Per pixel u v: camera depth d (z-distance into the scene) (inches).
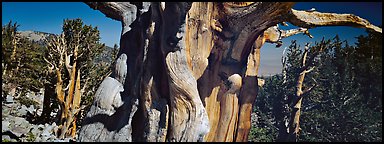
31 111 504.4
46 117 555.2
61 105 493.0
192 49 313.3
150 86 309.6
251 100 346.9
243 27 316.8
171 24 294.4
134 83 329.1
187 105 295.6
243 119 341.4
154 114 306.2
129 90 336.2
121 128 316.5
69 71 516.4
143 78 313.1
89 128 329.7
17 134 312.2
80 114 596.1
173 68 293.1
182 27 291.1
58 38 555.8
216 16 321.7
